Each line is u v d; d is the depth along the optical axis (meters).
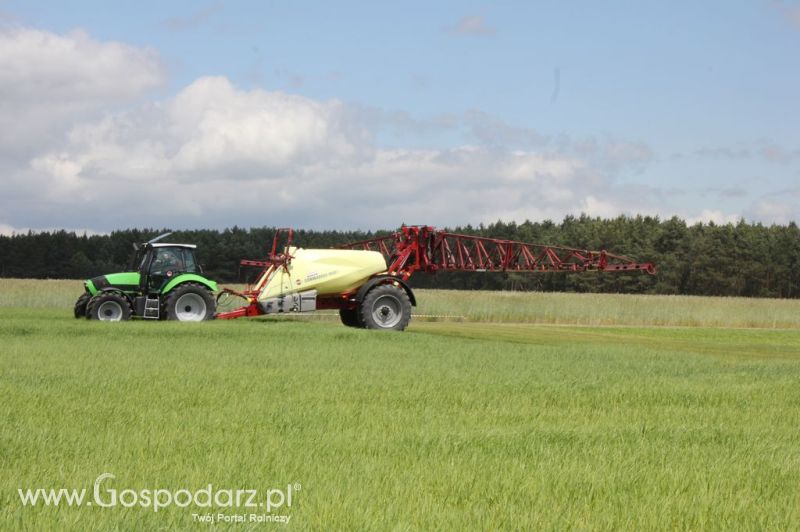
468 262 32.12
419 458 8.14
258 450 8.25
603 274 109.38
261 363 16.64
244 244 97.38
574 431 9.81
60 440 8.51
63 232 110.44
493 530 5.94
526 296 47.84
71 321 26.91
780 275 111.44
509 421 10.62
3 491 6.62
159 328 24.53
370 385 13.65
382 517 6.13
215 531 5.76
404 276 31.30
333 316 39.31
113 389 12.34
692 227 126.12
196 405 11.09
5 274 104.88
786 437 9.98
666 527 6.22
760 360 21.97
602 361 19.69
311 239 114.31
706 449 9.02
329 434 9.19
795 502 6.98
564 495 6.96
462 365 17.58
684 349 28.08
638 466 8.05
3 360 16.09
